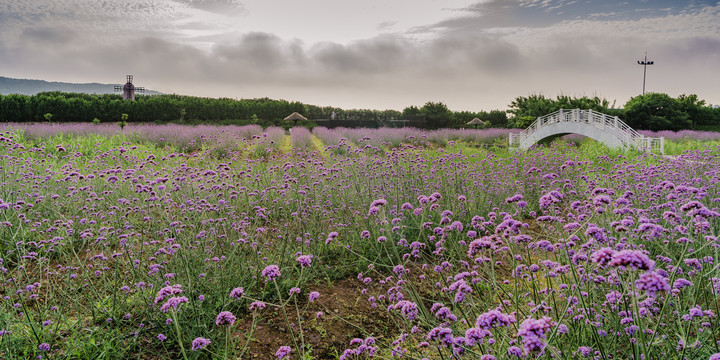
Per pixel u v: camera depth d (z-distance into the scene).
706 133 35.78
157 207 6.01
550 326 2.17
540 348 1.85
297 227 6.06
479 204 6.88
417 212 4.82
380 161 9.31
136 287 3.88
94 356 3.02
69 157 10.45
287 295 4.30
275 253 5.08
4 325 3.09
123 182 7.25
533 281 3.15
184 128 23.17
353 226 5.73
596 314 2.97
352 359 3.31
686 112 41.91
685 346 2.38
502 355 2.32
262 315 3.93
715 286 2.77
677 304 2.78
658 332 2.87
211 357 3.23
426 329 3.53
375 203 3.98
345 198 7.11
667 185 4.28
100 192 6.92
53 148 12.42
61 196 6.50
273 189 7.64
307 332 3.77
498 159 12.39
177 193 6.97
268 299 4.18
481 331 2.12
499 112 52.84
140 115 44.06
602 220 4.30
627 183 7.61
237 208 6.89
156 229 5.39
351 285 4.75
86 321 3.50
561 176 9.49
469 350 2.39
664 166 9.03
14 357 2.93
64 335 3.29
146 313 3.54
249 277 4.36
